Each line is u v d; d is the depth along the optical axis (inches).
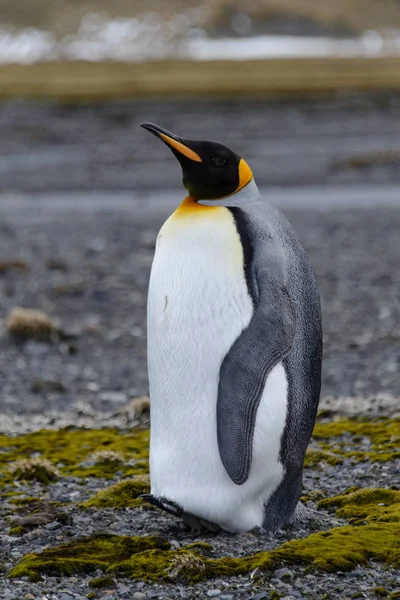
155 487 741.9
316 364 719.1
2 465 990.4
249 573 643.5
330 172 4015.8
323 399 1327.5
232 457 680.4
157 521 778.8
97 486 910.4
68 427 1248.8
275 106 6392.7
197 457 709.3
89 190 3774.6
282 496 725.3
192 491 714.8
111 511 813.2
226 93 7032.5
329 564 649.6
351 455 970.1
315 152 4562.0
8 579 643.5
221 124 5654.5
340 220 2928.2
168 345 708.7
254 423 678.5
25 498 853.2
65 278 2226.9
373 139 4958.2
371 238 2630.4
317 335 719.7
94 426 1257.4
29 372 1592.0
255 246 698.8
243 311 693.3
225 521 721.0
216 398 700.0
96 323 1881.2
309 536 703.7
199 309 695.1
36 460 948.0
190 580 633.6
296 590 620.4
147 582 633.0
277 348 676.1
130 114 6136.8
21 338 1770.4
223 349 694.5
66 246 2608.3
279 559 653.9
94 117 6033.5
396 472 902.4
